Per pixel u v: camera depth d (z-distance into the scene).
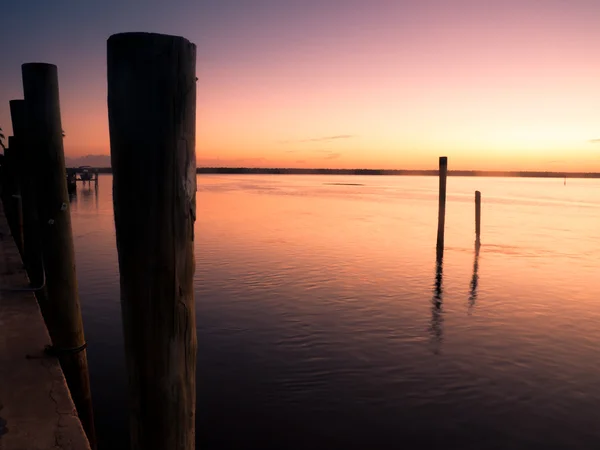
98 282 12.20
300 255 16.98
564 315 10.34
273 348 8.12
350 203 48.34
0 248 8.93
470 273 14.61
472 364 7.64
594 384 6.99
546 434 5.70
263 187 96.69
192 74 1.95
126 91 1.85
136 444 2.18
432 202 52.22
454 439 5.58
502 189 108.56
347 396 6.50
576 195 77.62
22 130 6.84
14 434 2.90
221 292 11.61
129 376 2.12
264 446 5.36
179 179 1.94
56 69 4.84
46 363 3.93
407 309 10.60
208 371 7.20
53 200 4.91
